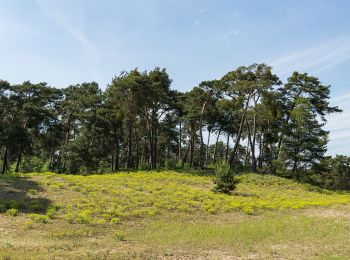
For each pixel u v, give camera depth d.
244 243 16.31
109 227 19.77
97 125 51.09
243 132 68.44
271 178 47.75
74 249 13.88
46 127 58.38
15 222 18.88
